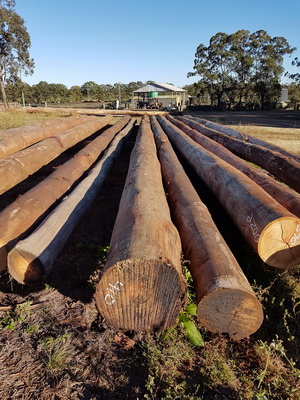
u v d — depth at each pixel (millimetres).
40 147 5648
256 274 3133
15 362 2168
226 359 2268
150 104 34531
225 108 42438
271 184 3656
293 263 2682
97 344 2334
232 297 1976
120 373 2131
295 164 4531
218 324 2080
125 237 2162
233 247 3680
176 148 7738
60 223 3096
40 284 2980
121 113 19016
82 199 3855
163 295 2029
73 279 3051
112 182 6281
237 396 2002
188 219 2875
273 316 2646
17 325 2486
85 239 3906
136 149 5395
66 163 5051
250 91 45625
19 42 37688
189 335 2305
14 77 39219
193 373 2162
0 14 34906
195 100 60719
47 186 3828
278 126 16734
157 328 2172
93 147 6363
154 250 1979
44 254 2596
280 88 44031
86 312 2641
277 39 43594
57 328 2469
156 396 1982
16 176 4496
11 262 2539
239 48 43188
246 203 2988
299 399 1951
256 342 2377
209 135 8086
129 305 2084
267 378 2123
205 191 5496
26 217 3119
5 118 15984
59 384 2029
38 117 17156
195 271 2279
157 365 2176
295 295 2852
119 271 1964
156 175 3887
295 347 2350
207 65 44531
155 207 2646
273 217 2535
